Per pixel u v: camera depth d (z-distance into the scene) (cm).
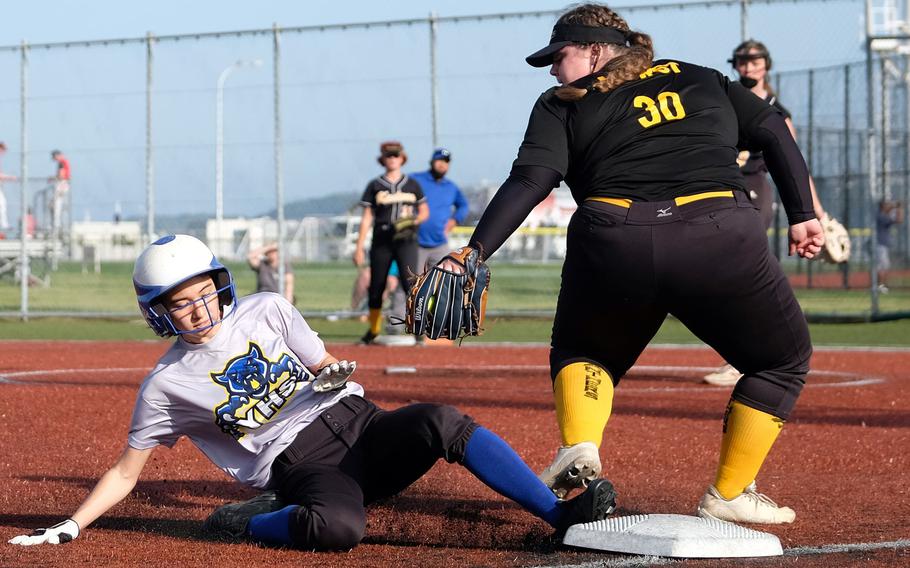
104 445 1091
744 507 739
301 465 696
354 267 3556
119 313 3072
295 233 3406
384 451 698
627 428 1197
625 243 661
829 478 921
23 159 3081
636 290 672
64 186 3222
